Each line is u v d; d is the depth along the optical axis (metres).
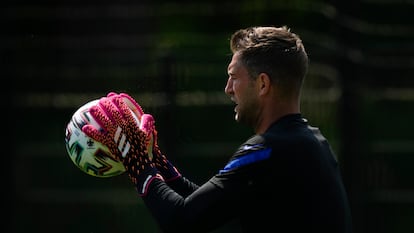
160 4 25.06
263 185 7.84
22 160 21.47
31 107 21.39
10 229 21.27
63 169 21.47
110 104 8.42
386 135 20.31
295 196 7.85
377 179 20.28
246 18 24.12
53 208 21.45
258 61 8.09
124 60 20.77
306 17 22.31
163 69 19.33
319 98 20.23
